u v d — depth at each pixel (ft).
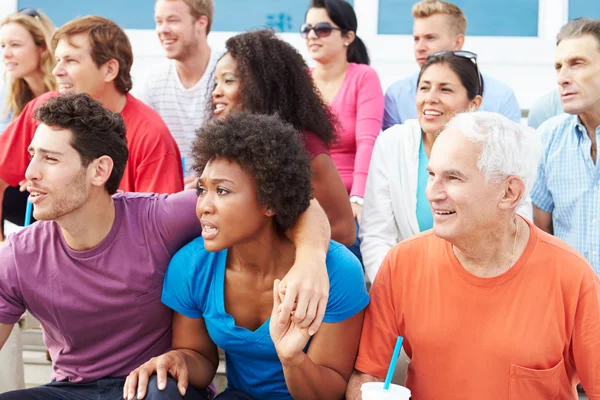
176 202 5.96
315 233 5.36
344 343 5.53
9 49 9.62
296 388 5.23
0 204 8.36
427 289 5.36
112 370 6.09
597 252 7.62
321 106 7.28
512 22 11.65
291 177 5.27
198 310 5.81
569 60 7.54
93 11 12.18
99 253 5.86
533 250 5.17
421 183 7.73
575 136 7.81
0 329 6.00
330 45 9.73
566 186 7.83
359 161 9.15
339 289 5.41
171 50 9.78
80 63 7.97
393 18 11.76
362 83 9.59
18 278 5.89
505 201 4.93
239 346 5.61
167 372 5.50
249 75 7.02
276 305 4.91
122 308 5.92
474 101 7.68
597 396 5.08
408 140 7.84
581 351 5.12
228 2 12.07
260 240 5.41
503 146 4.84
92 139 5.65
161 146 7.89
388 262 5.57
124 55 8.17
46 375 8.16
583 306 5.07
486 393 5.16
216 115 7.31
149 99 10.24
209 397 6.16
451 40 10.14
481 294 5.18
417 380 5.45
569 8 11.55
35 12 9.75
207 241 5.25
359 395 5.42
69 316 5.92
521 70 11.50
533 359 5.08
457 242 5.04
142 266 5.88
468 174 4.86
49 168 5.56
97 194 5.78
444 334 5.25
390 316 5.54
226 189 5.13
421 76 7.70
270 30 7.26
